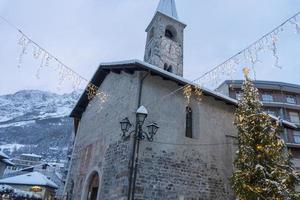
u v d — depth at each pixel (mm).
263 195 9117
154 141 10609
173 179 10328
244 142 10344
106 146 11820
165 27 22562
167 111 11555
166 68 20781
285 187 9094
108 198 10016
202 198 10664
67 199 14414
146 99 11227
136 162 9211
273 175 9414
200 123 12266
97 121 14156
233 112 13891
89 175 12336
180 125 11617
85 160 13781
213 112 13062
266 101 33969
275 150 9898
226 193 11383
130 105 11039
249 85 11539
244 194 9383
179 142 11203
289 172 9547
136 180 9562
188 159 11078
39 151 99125
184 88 11414
